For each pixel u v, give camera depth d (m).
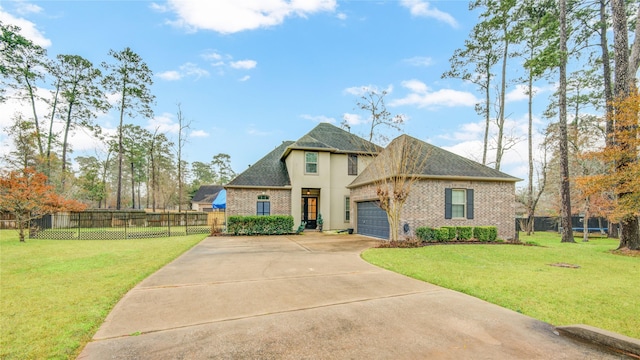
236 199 18.45
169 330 3.86
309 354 3.24
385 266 7.91
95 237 15.63
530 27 18.58
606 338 3.48
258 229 16.92
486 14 20.19
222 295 5.37
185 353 3.26
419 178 13.54
